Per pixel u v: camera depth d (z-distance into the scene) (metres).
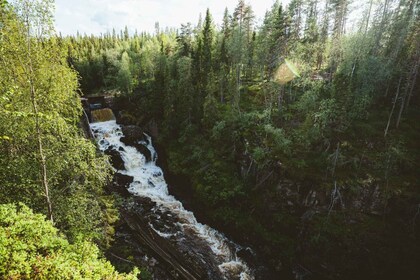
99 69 74.19
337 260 22.62
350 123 30.09
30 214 9.80
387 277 21.38
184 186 33.66
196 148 35.59
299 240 24.61
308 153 28.73
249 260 23.84
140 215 27.22
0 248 7.52
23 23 11.34
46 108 13.62
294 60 37.38
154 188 34.19
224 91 45.53
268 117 32.50
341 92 29.41
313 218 24.59
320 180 25.55
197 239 25.56
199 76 45.69
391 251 21.75
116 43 93.94
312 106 31.28
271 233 25.73
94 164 15.06
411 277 20.84
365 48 37.12
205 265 22.31
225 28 59.06
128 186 33.19
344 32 52.94
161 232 25.53
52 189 14.12
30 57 11.80
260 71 47.69
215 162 32.81
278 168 27.77
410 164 25.52
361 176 25.28
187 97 39.34
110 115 51.78
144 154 39.94
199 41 48.97
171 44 75.69
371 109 34.03
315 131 28.00
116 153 37.47
